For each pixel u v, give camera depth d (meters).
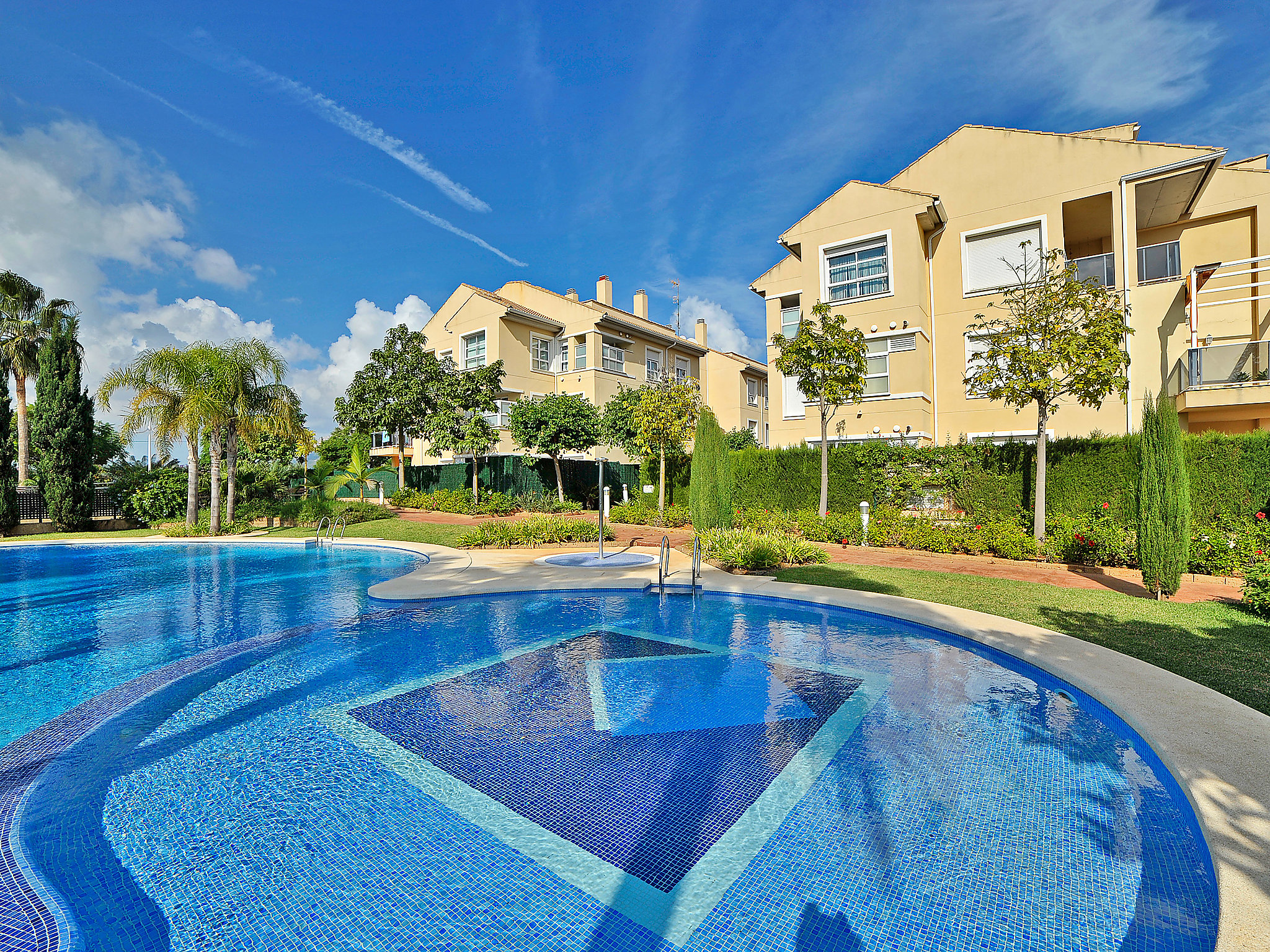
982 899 2.62
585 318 28.22
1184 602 7.66
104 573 12.58
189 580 11.57
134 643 6.99
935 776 3.72
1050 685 5.18
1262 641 5.88
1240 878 2.34
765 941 2.41
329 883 2.84
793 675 5.67
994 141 16.45
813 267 18.53
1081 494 12.35
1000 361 15.63
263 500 24.52
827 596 8.26
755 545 11.41
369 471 26.67
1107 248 17.80
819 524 14.48
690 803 3.48
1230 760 3.36
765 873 2.84
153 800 3.59
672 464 21.67
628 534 16.95
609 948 2.39
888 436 17.16
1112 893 2.64
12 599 9.68
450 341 29.77
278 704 5.08
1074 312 11.98
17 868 2.98
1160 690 4.49
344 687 5.50
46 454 20.25
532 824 3.28
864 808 3.38
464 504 22.62
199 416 17.02
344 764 4.01
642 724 4.61
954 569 10.65
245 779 3.83
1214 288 15.30
